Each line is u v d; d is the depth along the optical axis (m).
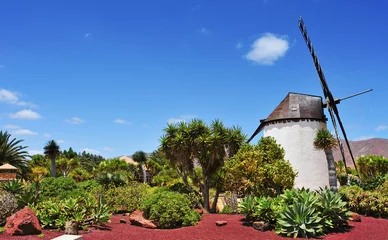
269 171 19.14
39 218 11.88
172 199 14.39
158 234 12.02
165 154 22.91
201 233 12.38
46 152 51.88
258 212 13.38
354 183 26.34
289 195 14.04
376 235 12.09
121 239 10.77
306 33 31.27
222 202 24.36
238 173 19.59
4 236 10.05
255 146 21.62
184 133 22.16
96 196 17.81
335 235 12.16
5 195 12.86
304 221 12.08
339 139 28.16
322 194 14.32
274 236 12.03
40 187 16.84
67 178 18.22
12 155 37.69
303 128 27.17
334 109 29.77
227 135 22.38
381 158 39.59
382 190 19.11
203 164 22.52
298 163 26.55
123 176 24.27
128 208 18.44
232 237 11.80
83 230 11.59
